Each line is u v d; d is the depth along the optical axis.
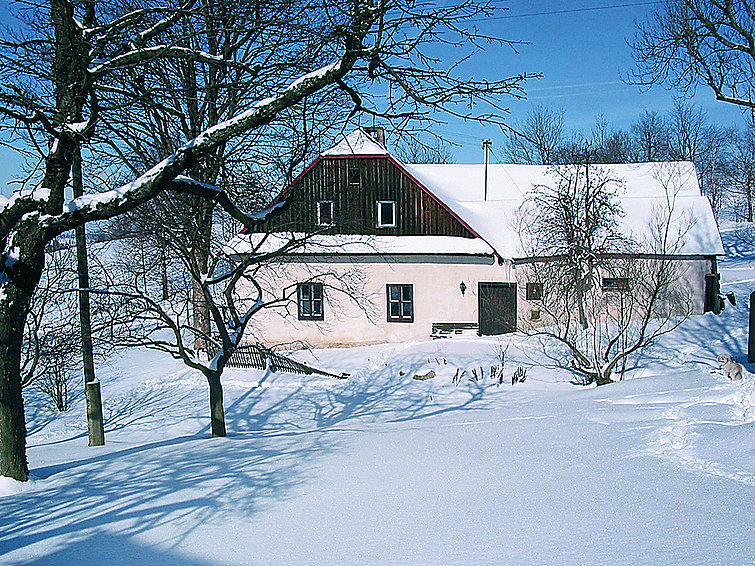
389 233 23.73
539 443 7.48
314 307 23.48
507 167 30.47
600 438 7.53
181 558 4.64
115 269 13.59
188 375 19.33
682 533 4.43
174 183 7.61
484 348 20.05
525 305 23.41
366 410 14.01
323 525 5.15
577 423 8.59
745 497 5.08
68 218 7.04
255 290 23.31
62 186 7.27
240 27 7.35
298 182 12.12
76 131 7.00
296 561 4.45
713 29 18.66
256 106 6.77
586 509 5.06
